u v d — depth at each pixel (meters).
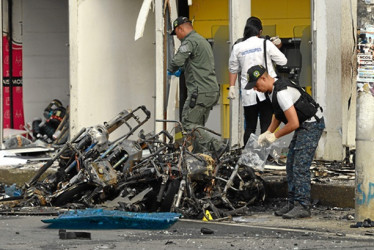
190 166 22.45
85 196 22.91
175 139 31.28
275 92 21.38
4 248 17.41
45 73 38.09
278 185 25.08
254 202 24.31
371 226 20.56
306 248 17.52
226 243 18.11
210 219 22.00
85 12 32.53
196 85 28.06
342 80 28.91
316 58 29.36
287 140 30.92
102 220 20.08
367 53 20.23
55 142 35.44
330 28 29.06
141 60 32.88
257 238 18.91
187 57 27.84
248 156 23.14
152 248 17.39
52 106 37.06
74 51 32.44
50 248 17.38
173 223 20.17
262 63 27.25
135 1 32.84
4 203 23.56
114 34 32.78
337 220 22.09
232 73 27.84
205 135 27.69
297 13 32.12
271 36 32.22
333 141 29.08
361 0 20.30
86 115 32.66
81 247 17.47
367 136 20.42
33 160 30.55
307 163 22.12
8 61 37.69
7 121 37.62
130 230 19.97
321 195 24.34
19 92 37.91
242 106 30.30
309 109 21.69
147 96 32.94
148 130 33.09
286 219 22.28
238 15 30.55
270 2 32.22
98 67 32.69
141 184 22.75
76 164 23.77
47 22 38.06
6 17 37.62
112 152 23.34
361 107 20.42
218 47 32.78
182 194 22.27
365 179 20.53
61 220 20.11
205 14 32.88
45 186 23.92
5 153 31.53
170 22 31.48
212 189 23.16
